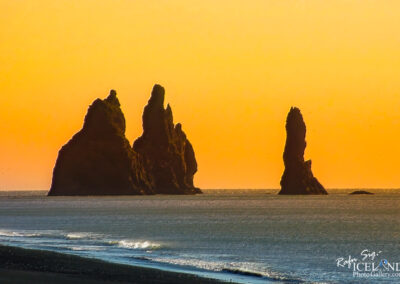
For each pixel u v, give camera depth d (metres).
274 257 170.00
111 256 162.62
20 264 129.75
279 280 129.38
